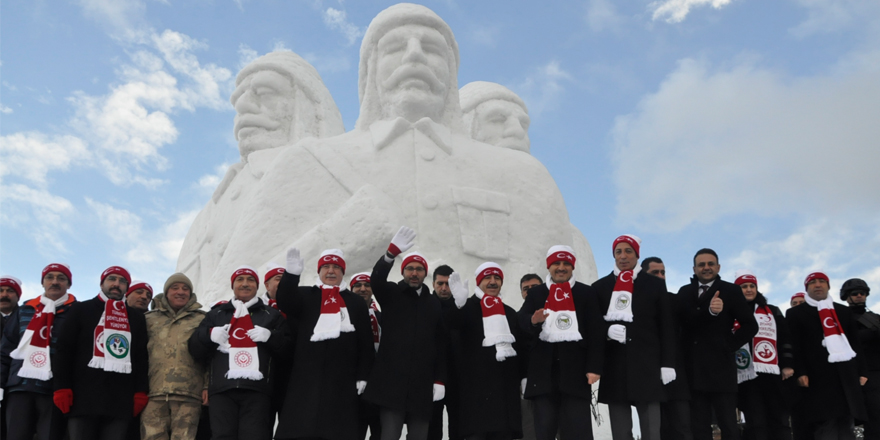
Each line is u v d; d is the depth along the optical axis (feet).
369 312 21.67
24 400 19.06
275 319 19.56
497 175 35.09
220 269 32.83
